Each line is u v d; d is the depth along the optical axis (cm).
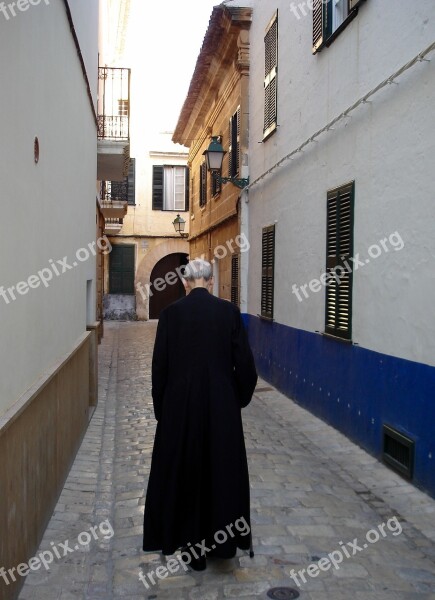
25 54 349
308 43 810
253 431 710
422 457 498
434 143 480
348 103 664
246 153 1210
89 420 753
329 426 723
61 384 495
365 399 616
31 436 365
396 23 549
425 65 494
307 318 816
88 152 774
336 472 557
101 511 461
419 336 505
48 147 436
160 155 2539
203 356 373
